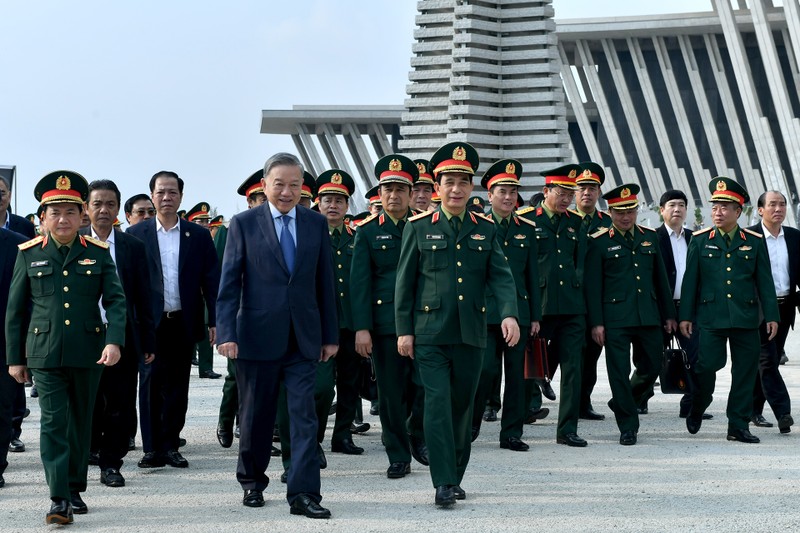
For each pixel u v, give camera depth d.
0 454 9.25
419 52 56.00
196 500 8.62
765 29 74.25
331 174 11.38
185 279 10.27
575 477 9.48
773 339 11.95
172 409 10.15
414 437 10.20
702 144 88.19
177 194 10.36
